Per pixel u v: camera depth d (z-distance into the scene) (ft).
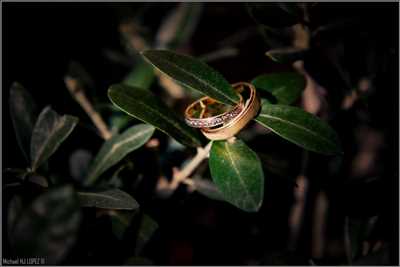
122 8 1.26
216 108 0.79
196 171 0.93
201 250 1.12
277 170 0.85
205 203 1.11
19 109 0.82
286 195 1.09
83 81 1.01
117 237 0.82
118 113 0.97
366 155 1.28
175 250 1.14
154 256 0.99
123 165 0.84
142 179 0.92
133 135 0.80
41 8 1.12
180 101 1.16
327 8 0.97
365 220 0.92
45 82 1.07
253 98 0.70
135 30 1.29
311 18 0.91
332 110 1.00
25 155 0.80
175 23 1.24
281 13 0.85
